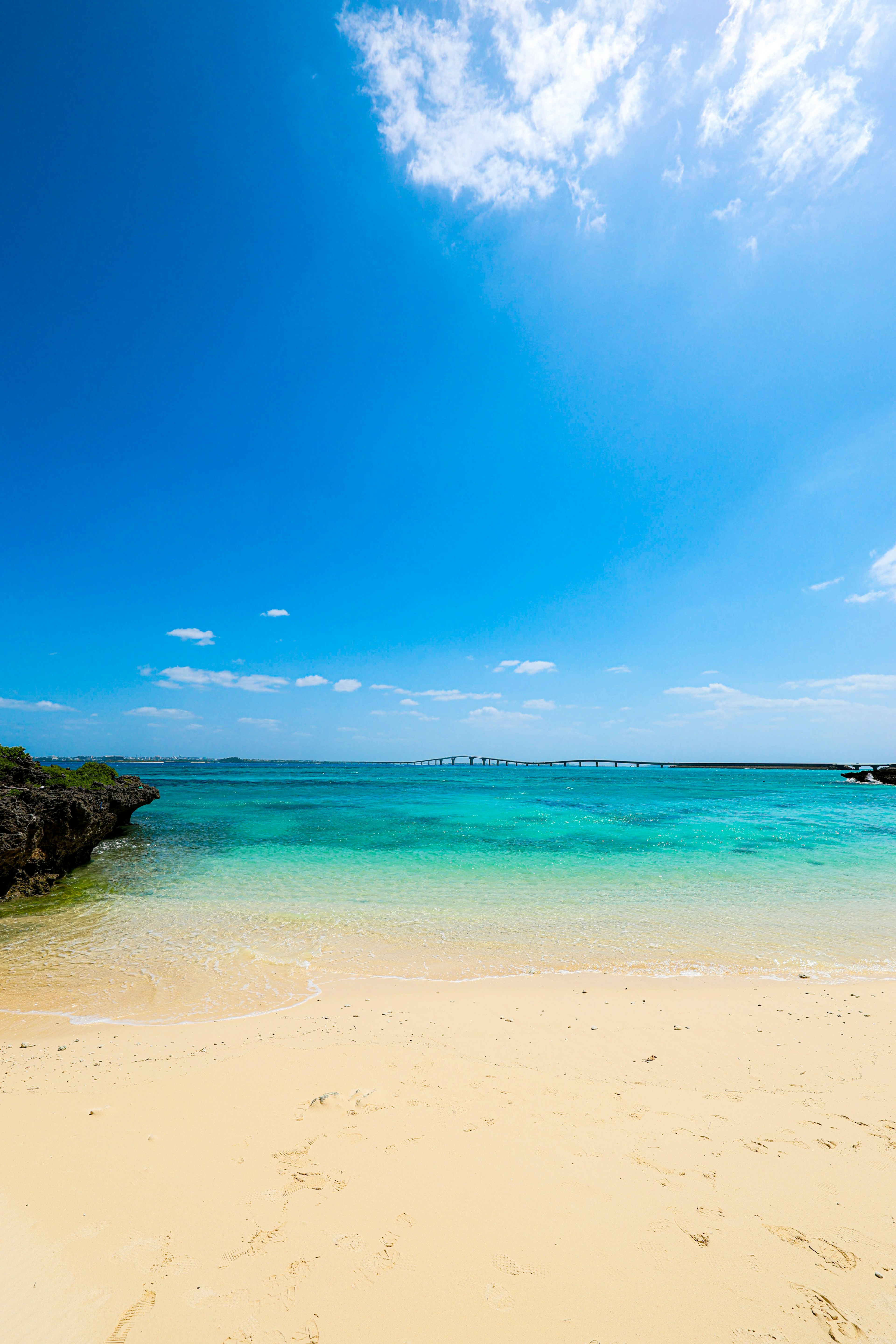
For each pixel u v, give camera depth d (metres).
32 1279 3.12
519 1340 2.79
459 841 22.97
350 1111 5.02
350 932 11.59
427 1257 3.31
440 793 49.75
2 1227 3.50
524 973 9.50
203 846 21.58
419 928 11.80
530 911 13.06
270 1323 2.88
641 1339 2.79
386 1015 7.70
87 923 12.12
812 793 55.03
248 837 23.69
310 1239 3.45
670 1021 7.44
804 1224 3.59
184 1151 4.37
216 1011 8.03
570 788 58.28
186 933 11.49
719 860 19.06
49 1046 6.79
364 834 24.64
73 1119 4.87
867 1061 6.23
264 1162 4.23
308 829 26.08
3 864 13.77
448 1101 5.23
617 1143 4.53
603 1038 6.86
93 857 19.44
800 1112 5.08
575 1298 3.04
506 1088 5.52
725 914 12.80
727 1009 7.91
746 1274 3.19
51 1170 4.11
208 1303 2.99
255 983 9.06
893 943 11.02
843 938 11.28
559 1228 3.55
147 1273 3.18
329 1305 2.98
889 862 18.77
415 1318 2.92
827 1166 4.23
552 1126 4.79
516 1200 3.81
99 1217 3.61
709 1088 5.56
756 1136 4.66
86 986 8.92
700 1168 4.20
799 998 8.34
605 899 14.02
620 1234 3.50
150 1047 6.70
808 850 21.03
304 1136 4.60
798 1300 3.02
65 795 17.09
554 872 17.16
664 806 38.59
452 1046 6.60
